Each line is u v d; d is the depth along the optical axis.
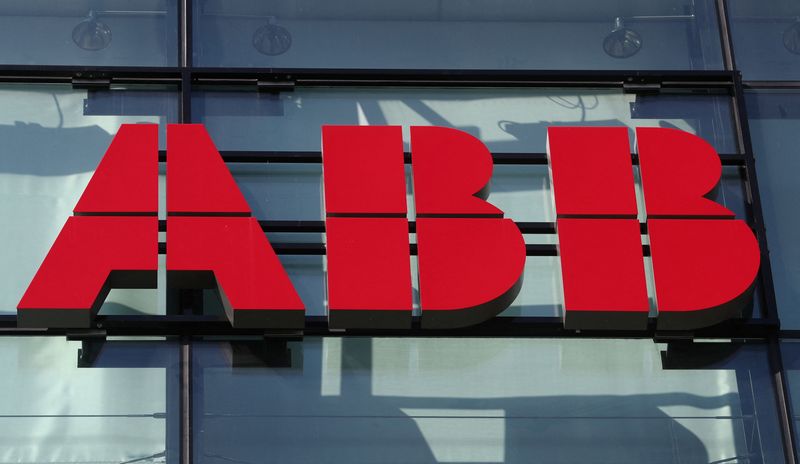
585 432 10.17
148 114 11.09
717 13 11.93
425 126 10.82
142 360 10.09
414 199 10.42
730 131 11.46
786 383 10.41
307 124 11.20
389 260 10.09
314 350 10.26
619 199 10.50
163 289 10.34
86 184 10.79
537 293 10.60
